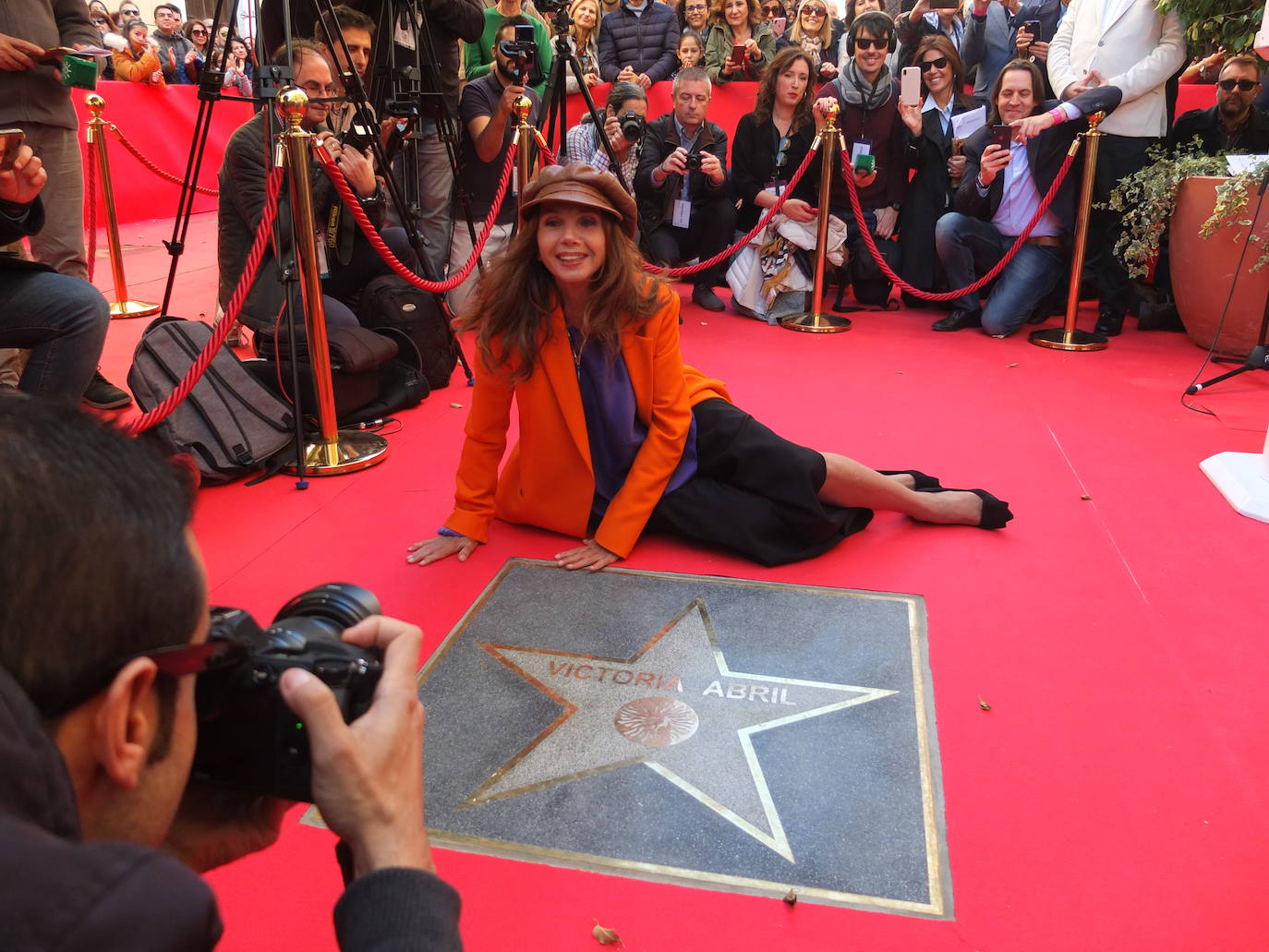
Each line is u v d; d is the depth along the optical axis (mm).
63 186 4254
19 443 613
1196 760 2152
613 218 2732
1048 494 3566
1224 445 4051
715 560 3051
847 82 6359
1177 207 5453
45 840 517
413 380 4492
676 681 2414
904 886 1803
